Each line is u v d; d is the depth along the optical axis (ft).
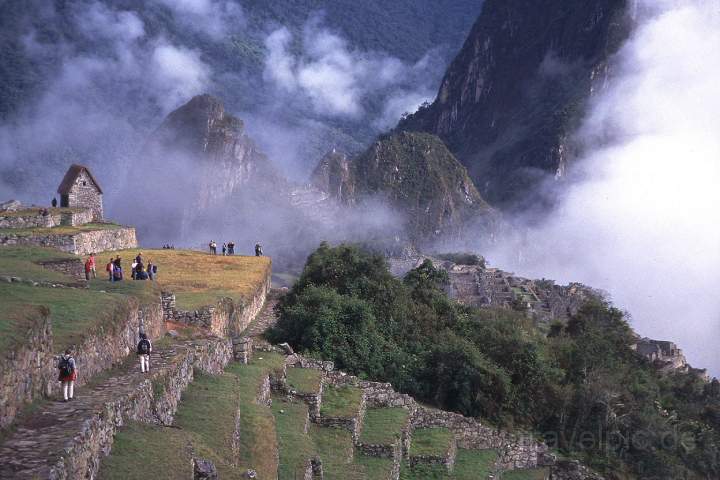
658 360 307.37
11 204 225.35
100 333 75.72
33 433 51.42
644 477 180.55
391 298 185.68
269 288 222.28
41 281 101.35
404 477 124.36
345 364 152.35
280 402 113.19
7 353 52.47
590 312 289.33
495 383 172.86
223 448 71.51
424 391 164.35
